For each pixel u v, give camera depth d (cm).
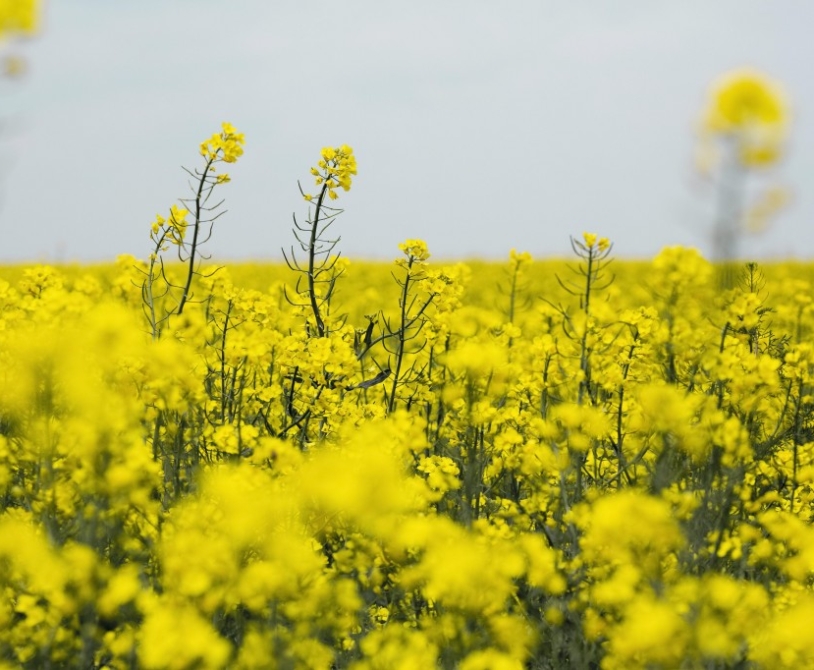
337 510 353
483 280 1563
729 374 436
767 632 304
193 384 402
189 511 340
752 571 396
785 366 489
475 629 326
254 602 310
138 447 350
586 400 496
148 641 268
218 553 303
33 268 580
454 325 560
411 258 560
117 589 295
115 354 373
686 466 402
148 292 541
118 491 341
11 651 319
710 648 272
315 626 325
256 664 297
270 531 327
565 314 507
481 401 468
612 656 316
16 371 367
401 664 294
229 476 336
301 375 529
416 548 365
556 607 362
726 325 487
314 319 573
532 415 521
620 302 686
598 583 348
